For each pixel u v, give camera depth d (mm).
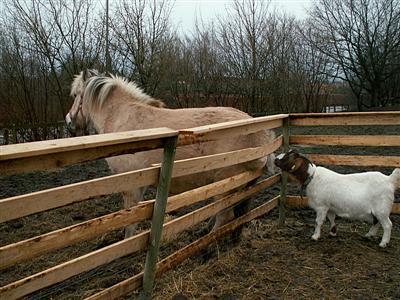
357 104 30031
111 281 3328
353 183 3949
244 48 17594
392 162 4289
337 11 27047
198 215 3070
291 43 20672
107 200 5734
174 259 2908
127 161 3984
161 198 2459
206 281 3242
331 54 26516
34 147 1652
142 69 12633
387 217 3891
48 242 1863
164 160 2408
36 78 11953
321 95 25328
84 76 4719
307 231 4441
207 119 3789
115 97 4406
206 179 3803
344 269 3500
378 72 27938
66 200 1875
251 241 4121
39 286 1894
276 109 19562
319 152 10289
